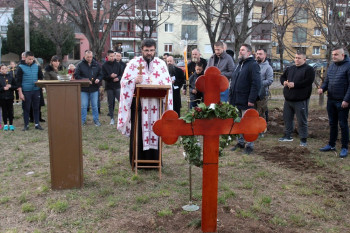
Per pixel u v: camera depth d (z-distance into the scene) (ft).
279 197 14.26
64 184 14.76
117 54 30.37
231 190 14.69
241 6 48.08
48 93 14.10
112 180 15.99
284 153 20.65
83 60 28.17
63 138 14.51
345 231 11.55
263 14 56.18
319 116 33.88
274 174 17.02
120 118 16.53
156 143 17.04
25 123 27.25
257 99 21.02
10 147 21.99
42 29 90.74
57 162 14.58
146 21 73.41
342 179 16.31
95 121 29.07
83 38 132.05
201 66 24.23
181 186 15.35
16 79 26.45
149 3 70.13
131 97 16.38
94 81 28.30
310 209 13.06
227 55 22.75
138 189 14.99
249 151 20.52
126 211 12.87
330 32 31.58
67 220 12.16
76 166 14.79
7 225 11.83
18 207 13.17
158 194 14.34
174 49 125.08
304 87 21.58
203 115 10.34
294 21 39.91
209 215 10.95
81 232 11.31
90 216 12.46
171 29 125.39
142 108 16.78
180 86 26.43
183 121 10.36
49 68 28.14
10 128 27.30
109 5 59.21
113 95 29.55
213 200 10.87
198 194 14.33
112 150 21.30
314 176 16.74
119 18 121.29
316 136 25.30
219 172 17.29
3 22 123.44
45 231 11.46
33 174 16.87
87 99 28.86
